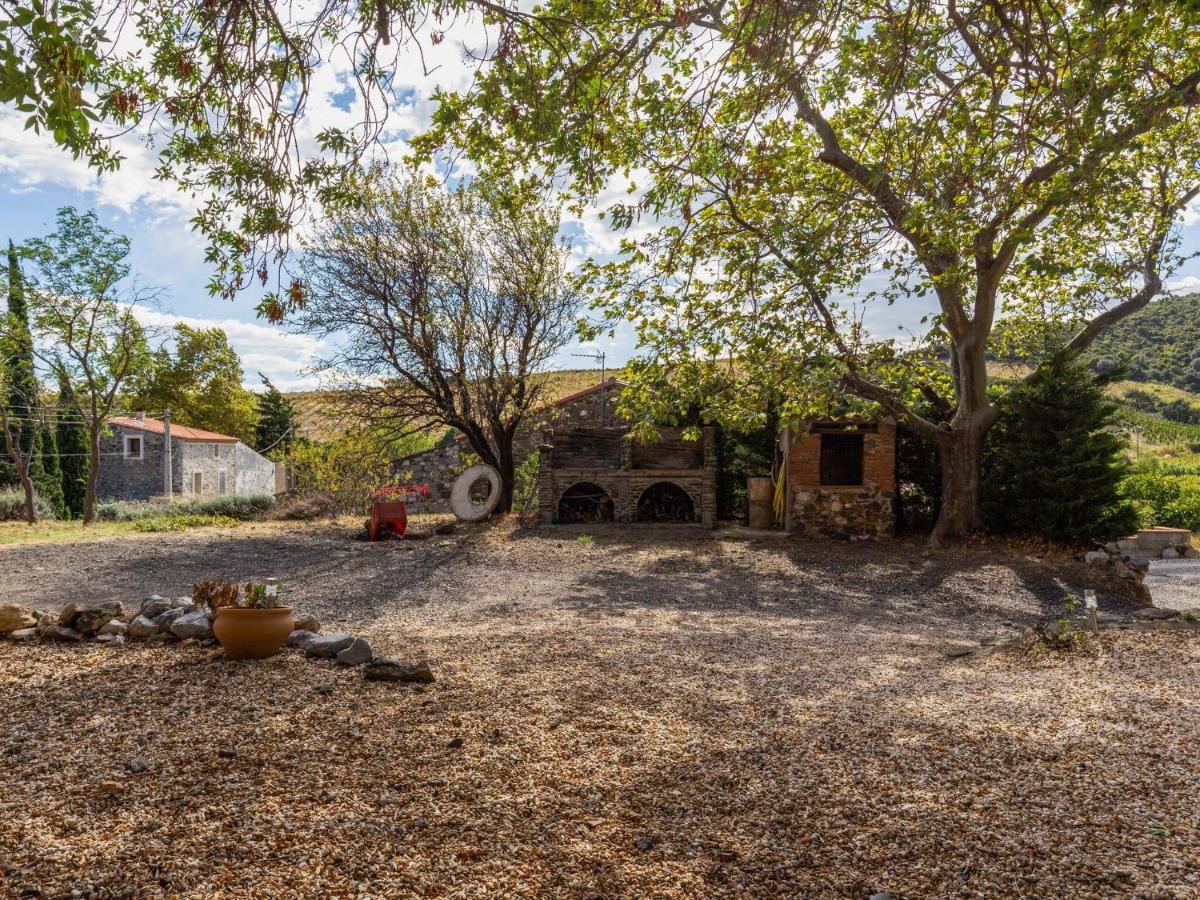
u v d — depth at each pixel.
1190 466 36.41
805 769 4.27
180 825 3.49
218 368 49.53
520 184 7.90
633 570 14.63
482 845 3.42
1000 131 7.11
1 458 31.05
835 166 13.68
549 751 4.46
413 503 27.77
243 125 5.67
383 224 20.61
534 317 21.56
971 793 3.95
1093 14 5.96
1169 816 3.65
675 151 7.75
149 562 14.44
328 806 3.71
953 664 7.17
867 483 17.81
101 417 26.81
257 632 6.23
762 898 3.08
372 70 5.39
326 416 21.66
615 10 6.77
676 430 20.50
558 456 20.25
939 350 18.42
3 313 25.81
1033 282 17.67
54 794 3.76
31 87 3.38
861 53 6.76
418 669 5.76
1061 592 12.86
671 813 3.76
